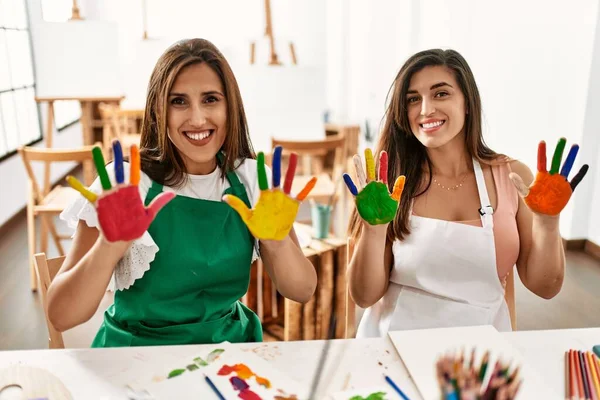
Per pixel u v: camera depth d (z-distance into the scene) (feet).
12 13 14.49
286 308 6.77
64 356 3.27
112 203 2.93
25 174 14.23
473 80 4.45
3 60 13.75
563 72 11.05
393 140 4.70
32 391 2.88
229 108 3.78
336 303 6.90
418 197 4.60
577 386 2.98
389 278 4.66
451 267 4.37
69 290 3.28
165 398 2.88
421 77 4.35
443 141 4.36
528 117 12.48
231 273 3.77
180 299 3.71
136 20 20.86
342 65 21.50
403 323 4.43
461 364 2.93
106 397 2.89
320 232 6.94
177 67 3.58
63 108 19.38
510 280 4.74
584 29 10.29
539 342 3.48
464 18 14.93
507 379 2.80
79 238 3.64
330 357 3.29
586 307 8.78
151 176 3.80
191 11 21.29
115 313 3.79
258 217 3.25
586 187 10.82
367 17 18.99
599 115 10.37
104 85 12.55
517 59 12.81
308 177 10.71
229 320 3.93
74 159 8.86
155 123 3.89
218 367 3.13
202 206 3.71
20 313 8.52
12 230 12.59
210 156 3.77
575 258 10.79
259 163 3.18
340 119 21.88
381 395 2.92
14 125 14.30
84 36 12.26
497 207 4.46
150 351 3.33
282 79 10.58
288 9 22.29
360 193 3.87
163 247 3.62
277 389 2.95
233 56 11.40
